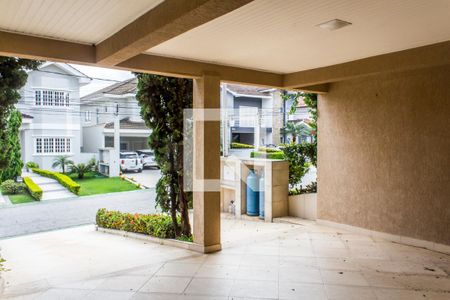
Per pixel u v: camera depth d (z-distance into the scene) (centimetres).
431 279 448
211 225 567
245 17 370
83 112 2614
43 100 2097
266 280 445
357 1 329
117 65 487
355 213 683
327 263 509
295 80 650
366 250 571
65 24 390
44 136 2098
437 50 467
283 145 882
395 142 616
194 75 553
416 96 586
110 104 2505
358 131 674
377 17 371
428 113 571
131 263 529
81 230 909
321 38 443
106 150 2142
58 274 492
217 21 381
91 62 466
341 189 707
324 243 612
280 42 462
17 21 383
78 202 1370
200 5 276
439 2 331
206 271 479
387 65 519
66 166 2112
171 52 510
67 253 632
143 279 453
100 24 388
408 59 496
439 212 560
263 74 641
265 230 730
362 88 666
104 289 422
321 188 748
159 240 678
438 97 558
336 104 714
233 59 552
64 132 2161
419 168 584
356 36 438
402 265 499
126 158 2234
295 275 462
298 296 398
